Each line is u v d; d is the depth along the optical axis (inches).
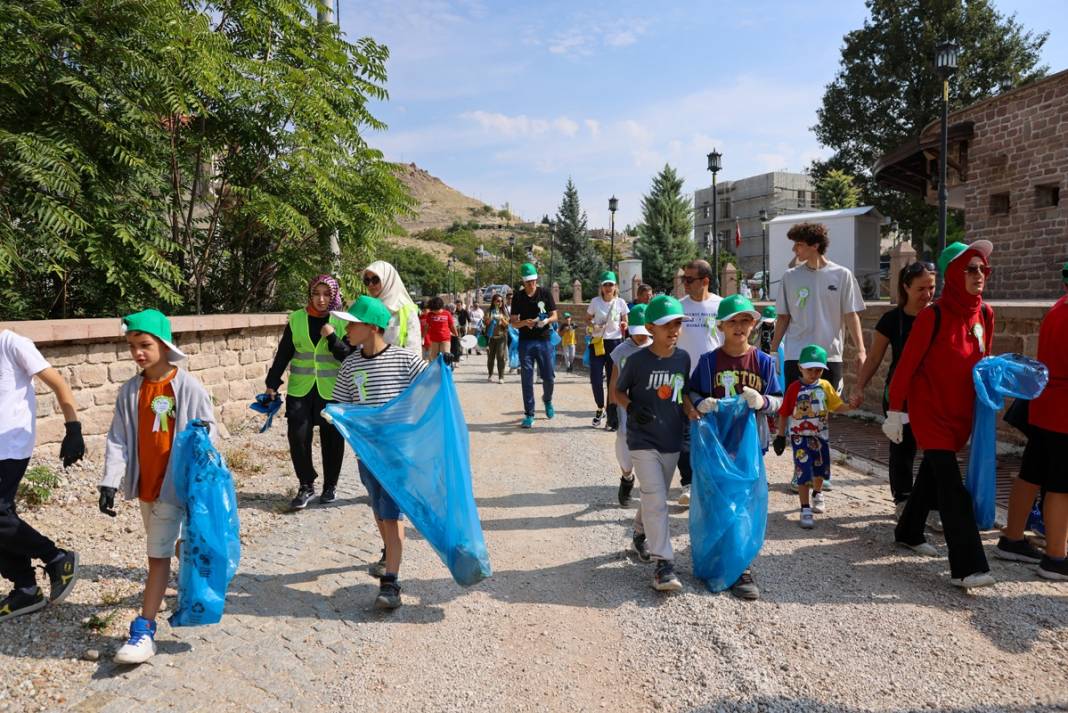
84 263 304.3
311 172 373.1
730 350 174.6
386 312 168.2
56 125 287.1
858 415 380.8
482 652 140.6
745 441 167.9
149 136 323.6
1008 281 661.3
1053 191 629.9
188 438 136.4
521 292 388.5
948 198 759.7
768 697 121.0
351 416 159.2
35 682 125.9
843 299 231.9
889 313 206.4
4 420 144.5
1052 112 608.4
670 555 167.2
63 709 118.5
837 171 1651.1
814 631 144.6
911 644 137.7
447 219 7145.7
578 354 813.9
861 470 270.5
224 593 138.6
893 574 172.6
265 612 157.2
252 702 122.3
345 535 208.7
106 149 305.6
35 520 201.8
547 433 371.9
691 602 160.4
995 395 165.2
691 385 174.7
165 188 344.5
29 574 150.9
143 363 136.9
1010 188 651.5
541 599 165.8
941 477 165.0
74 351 252.1
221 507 138.0
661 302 167.0
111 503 134.5
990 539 192.1
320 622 153.1
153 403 138.5
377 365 167.8
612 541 204.1
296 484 262.7
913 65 1488.7
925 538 187.5
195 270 360.5
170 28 306.2
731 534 162.7
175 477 135.3
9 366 146.3
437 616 156.8
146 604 136.4
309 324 232.4
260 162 371.6
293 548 197.5
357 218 425.7
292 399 232.7
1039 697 118.3
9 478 145.5
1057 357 163.6
